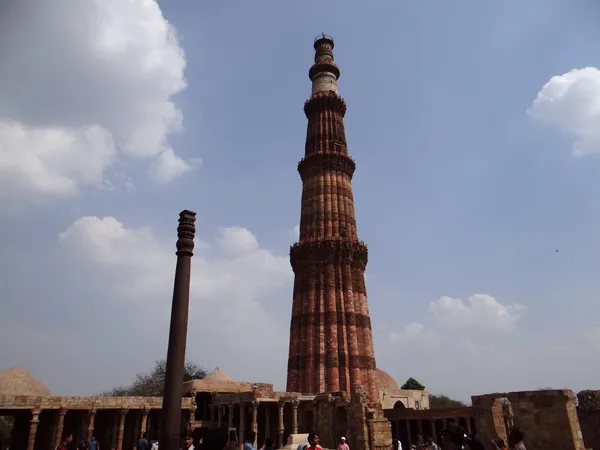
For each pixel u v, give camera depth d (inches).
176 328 618.5
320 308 2074.3
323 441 1593.3
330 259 2174.0
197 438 443.8
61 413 1451.8
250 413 1859.0
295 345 2064.5
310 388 1920.5
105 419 1845.5
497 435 1135.0
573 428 1000.9
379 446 1435.8
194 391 1861.5
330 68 2748.5
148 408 1620.3
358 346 2069.4
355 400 1492.4
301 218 2406.5
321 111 2628.0
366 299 2226.9
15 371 1663.4
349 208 2389.3
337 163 2444.6
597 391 1460.4
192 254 673.0
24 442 1686.8
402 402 2652.6
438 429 2039.9
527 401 1088.2
